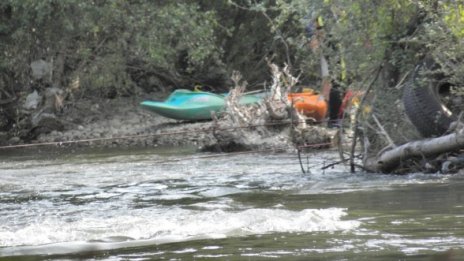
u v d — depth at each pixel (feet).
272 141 146.61
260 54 261.85
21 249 55.98
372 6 97.96
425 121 95.55
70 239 58.95
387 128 101.50
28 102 230.89
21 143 213.87
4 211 78.33
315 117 167.32
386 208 69.05
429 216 63.67
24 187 101.81
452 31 87.51
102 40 236.84
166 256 52.37
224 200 81.35
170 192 90.89
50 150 180.45
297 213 66.69
